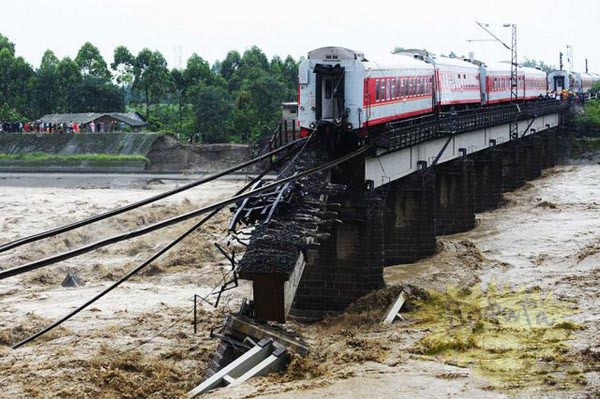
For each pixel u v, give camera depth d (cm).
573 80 18988
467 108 10081
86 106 17988
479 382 4072
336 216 5138
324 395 3825
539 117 14250
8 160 15238
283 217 4553
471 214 9231
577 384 4019
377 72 6081
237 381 3994
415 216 7250
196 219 9569
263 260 4100
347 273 5672
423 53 8262
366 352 4603
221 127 16275
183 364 4706
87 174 14538
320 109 5803
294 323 5522
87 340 5172
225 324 4388
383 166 6331
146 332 5331
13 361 4769
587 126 16912
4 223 10150
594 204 11050
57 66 18425
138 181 13888
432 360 4475
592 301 5700
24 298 6525
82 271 7519
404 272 6744
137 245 8531
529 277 6594
